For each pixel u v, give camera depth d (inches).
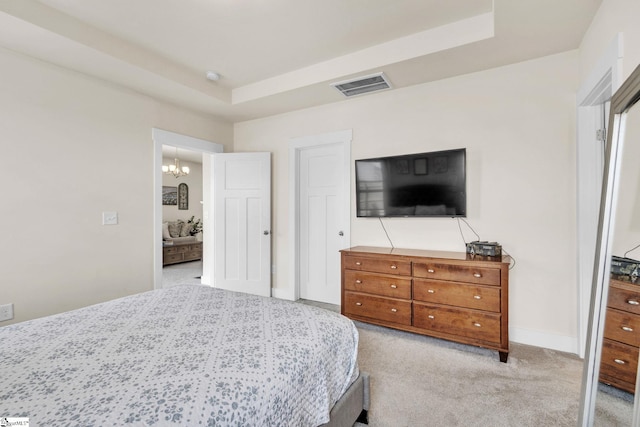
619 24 62.7
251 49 103.5
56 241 98.1
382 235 124.0
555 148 94.3
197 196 321.7
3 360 41.8
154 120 127.6
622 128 51.6
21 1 75.6
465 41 88.0
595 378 51.1
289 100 131.6
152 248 124.9
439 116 112.4
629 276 49.0
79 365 40.6
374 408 67.7
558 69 93.6
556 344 94.3
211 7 81.6
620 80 61.2
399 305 101.3
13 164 89.5
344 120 133.0
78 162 103.4
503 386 75.6
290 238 149.6
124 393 34.6
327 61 111.7
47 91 96.4
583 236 88.0
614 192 51.8
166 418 31.2
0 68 87.1
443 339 99.2
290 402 40.8
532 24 78.7
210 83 127.3
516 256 99.8
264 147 157.3
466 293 90.8
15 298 89.7
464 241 108.0
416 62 98.6
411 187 112.3
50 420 30.1
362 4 80.8
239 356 43.4
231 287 156.5
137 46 100.6
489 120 103.8
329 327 55.7
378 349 95.3
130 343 47.2
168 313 60.5
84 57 94.1
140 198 121.2
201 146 148.2
